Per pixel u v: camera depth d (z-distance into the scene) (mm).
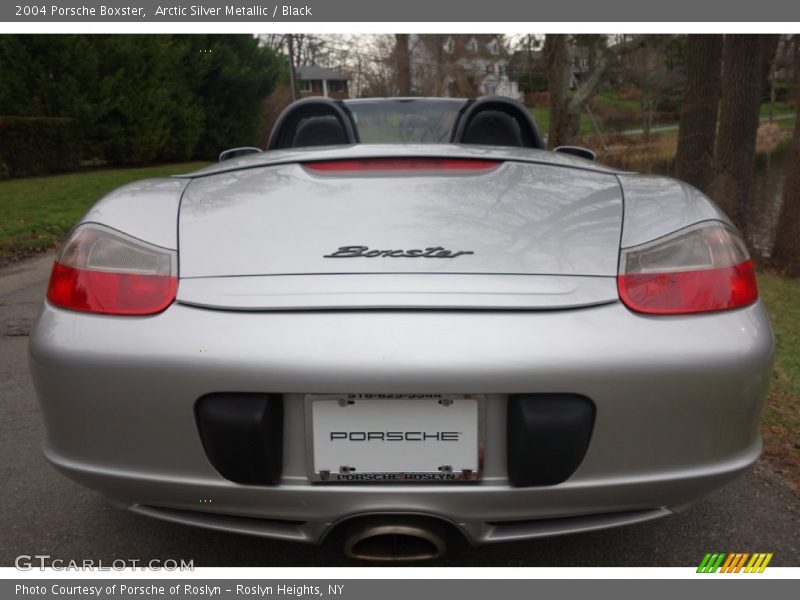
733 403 1429
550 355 1342
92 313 1456
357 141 2809
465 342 1341
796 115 8242
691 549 1899
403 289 1394
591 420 1381
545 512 1445
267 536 1499
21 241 8016
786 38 15531
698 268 1464
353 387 1337
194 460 1422
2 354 3703
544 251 1475
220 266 1461
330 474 1413
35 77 18141
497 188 1662
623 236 1510
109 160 20969
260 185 1688
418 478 1412
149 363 1388
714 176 9484
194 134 23734
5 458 2461
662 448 1414
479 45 38125
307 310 1379
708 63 9938
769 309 5453
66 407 1467
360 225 1526
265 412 1374
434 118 2912
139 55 20656
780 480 2334
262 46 28391
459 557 1862
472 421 1396
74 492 2221
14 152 16391
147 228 1540
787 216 8289
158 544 1923
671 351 1379
